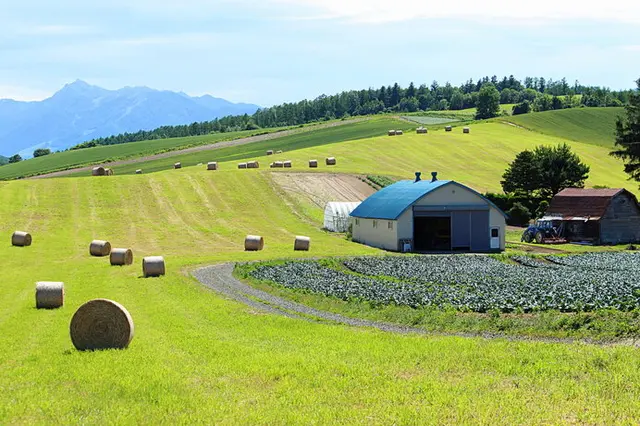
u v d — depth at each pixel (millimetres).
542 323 24844
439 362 18672
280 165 104250
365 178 98062
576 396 15336
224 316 27156
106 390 16141
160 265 40969
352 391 15898
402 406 14695
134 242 63562
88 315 20797
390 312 27891
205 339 22062
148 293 33844
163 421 13859
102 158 161125
